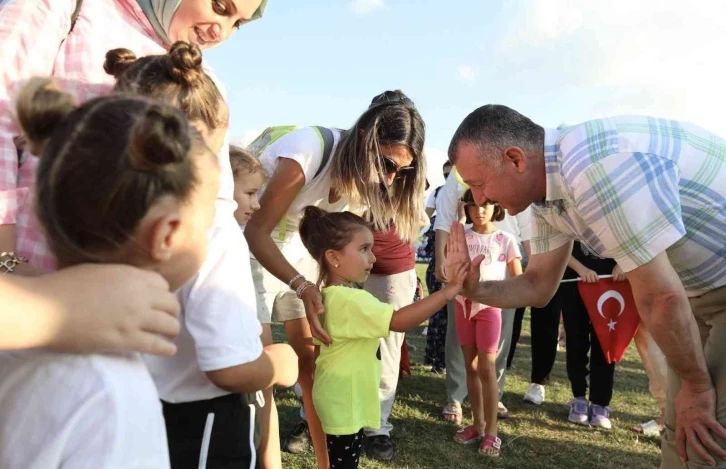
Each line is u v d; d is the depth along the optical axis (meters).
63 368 0.86
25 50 1.27
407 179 2.59
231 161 2.23
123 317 0.86
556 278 2.44
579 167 1.78
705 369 1.83
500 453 3.35
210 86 1.32
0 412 0.88
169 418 1.40
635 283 1.79
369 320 2.29
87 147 0.84
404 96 2.75
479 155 1.99
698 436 1.88
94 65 1.39
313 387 2.48
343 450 2.39
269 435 2.17
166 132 0.85
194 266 1.00
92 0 1.47
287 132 2.65
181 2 1.56
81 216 0.85
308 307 2.35
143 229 0.87
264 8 1.84
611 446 3.53
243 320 1.33
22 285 0.83
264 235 2.40
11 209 1.17
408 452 3.28
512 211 2.09
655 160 1.75
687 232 1.87
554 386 4.80
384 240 3.23
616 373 5.37
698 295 2.02
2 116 1.21
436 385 4.61
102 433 0.82
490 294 2.36
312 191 2.59
